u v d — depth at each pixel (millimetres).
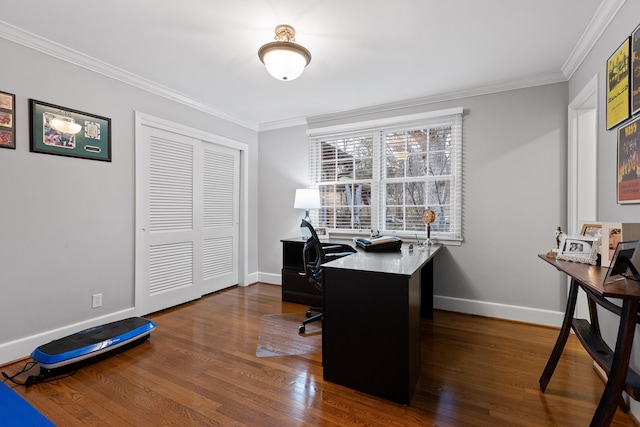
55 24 1992
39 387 1789
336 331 1830
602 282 1161
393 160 3461
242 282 4180
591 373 1952
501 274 2922
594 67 2055
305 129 4023
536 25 1973
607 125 1821
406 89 3045
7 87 2047
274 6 1794
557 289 2719
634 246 1174
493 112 2934
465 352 2252
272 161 4277
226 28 2033
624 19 1628
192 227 3490
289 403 1655
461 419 1530
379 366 1706
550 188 2719
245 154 4188
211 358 2152
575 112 2539
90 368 2006
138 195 2881
